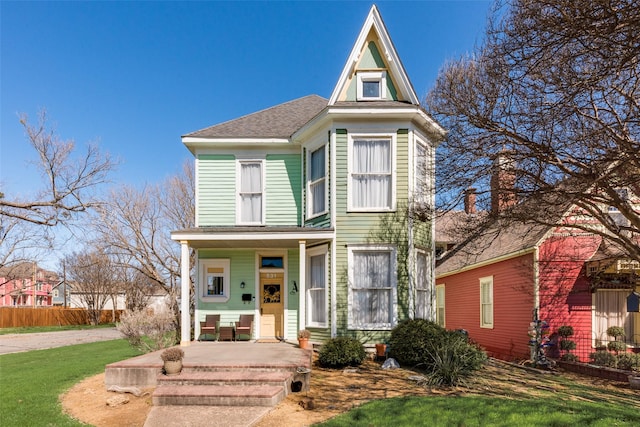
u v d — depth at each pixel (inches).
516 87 331.0
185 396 291.6
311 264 507.2
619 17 219.3
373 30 496.7
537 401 294.4
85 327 1537.9
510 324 585.3
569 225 379.6
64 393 346.9
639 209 465.1
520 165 362.9
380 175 471.8
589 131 316.8
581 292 516.4
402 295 456.8
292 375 326.3
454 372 343.0
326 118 472.4
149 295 1433.3
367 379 355.3
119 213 846.5
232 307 531.8
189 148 546.3
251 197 543.5
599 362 465.1
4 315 1450.5
